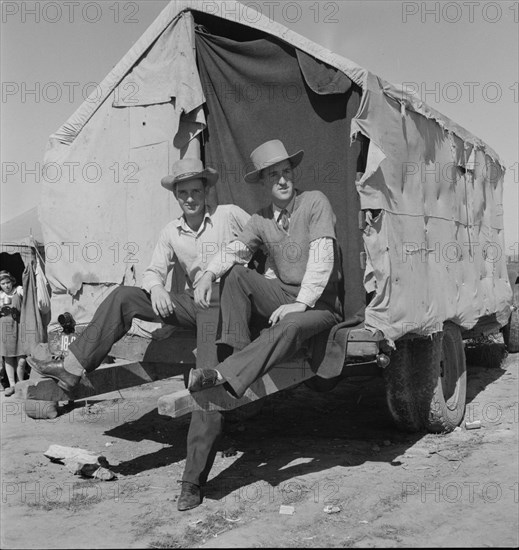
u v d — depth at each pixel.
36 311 8.73
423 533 3.68
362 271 5.01
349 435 5.79
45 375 4.64
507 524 3.77
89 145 6.09
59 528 3.82
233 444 5.52
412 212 5.23
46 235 6.27
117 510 4.07
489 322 7.77
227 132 5.69
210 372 3.87
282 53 5.32
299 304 4.39
